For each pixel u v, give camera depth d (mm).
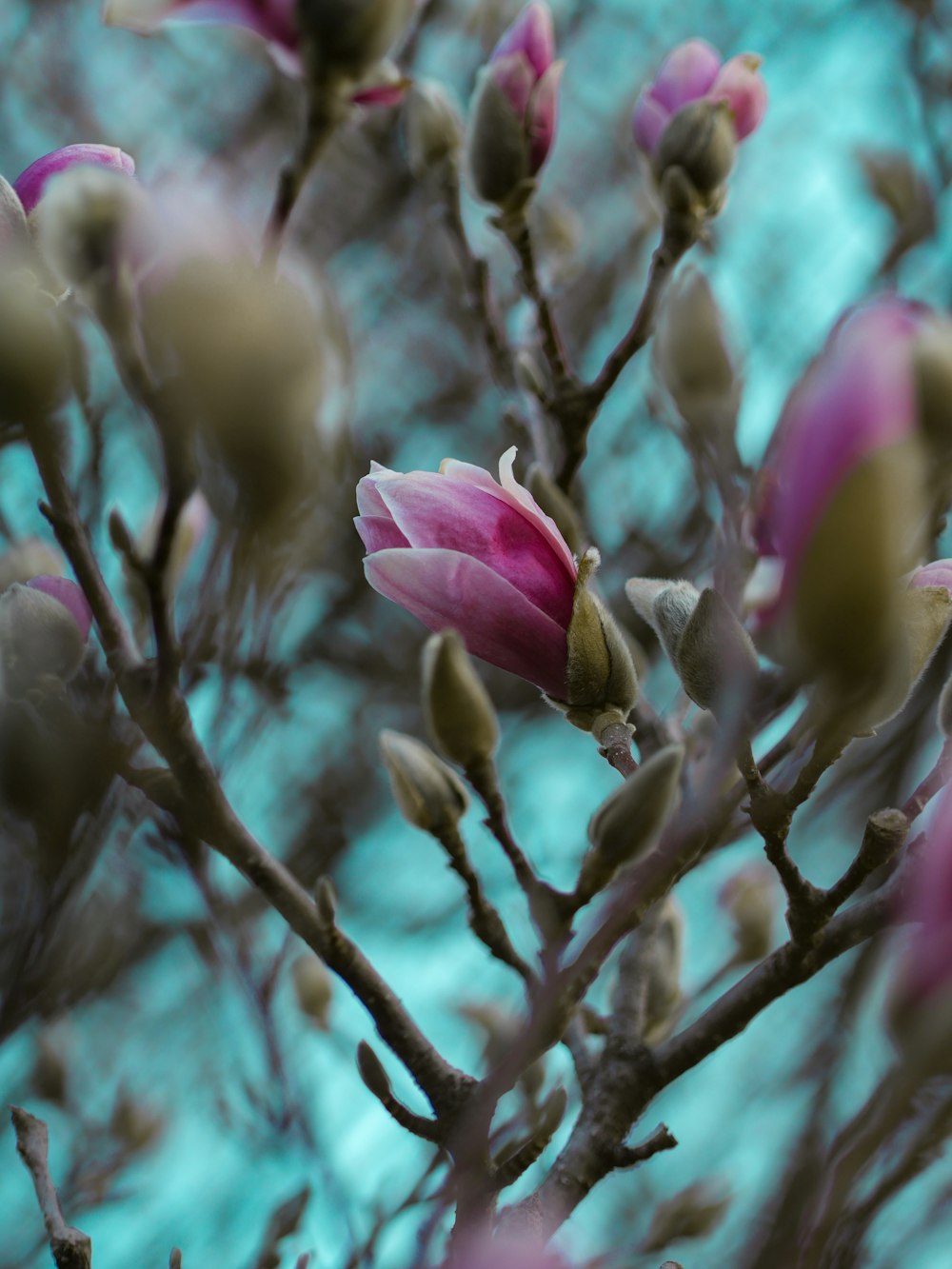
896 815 625
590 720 659
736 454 768
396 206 1419
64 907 676
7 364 553
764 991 655
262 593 545
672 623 634
